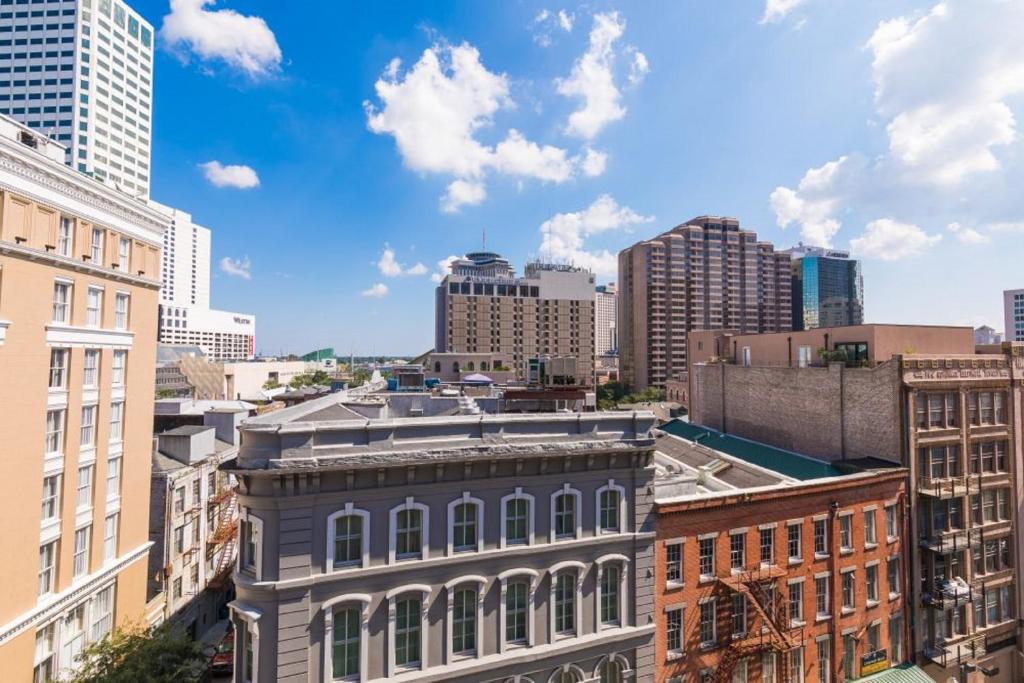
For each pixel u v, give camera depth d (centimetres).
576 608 2322
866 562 3038
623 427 2484
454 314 17775
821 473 3297
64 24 13825
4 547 2522
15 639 2547
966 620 3334
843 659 2938
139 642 2566
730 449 4081
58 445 2902
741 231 18300
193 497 4166
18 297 2595
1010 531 3531
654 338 17388
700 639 2581
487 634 2169
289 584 1850
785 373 4009
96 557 3148
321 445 1969
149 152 15900
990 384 3506
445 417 2186
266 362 16062
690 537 2581
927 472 3284
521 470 2259
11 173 2536
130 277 3456
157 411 5494
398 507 2052
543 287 18888
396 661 2023
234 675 1892
